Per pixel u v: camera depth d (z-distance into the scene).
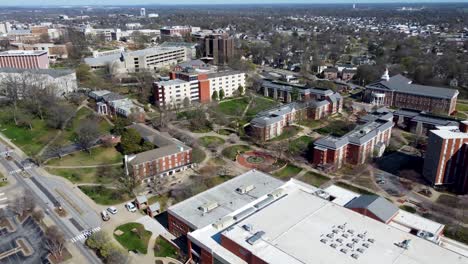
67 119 192.38
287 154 162.62
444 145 127.12
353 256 77.75
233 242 83.75
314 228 88.06
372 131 157.88
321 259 77.38
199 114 196.12
